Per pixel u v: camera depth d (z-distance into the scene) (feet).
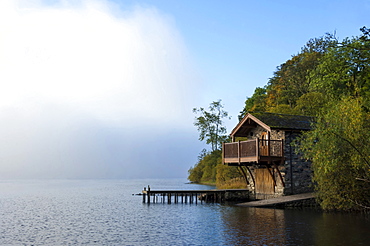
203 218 82.69
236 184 164.14
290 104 189.78
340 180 80.38
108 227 76.18
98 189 278.05
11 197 187.01
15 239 65.10
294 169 103.65
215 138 267.39
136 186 333.62
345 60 118.01
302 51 238.68
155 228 71.92
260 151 100.78
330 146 71.26
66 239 64.03
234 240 56.65
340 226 65.98
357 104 73.87
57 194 212.64
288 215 80.43
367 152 70.74
